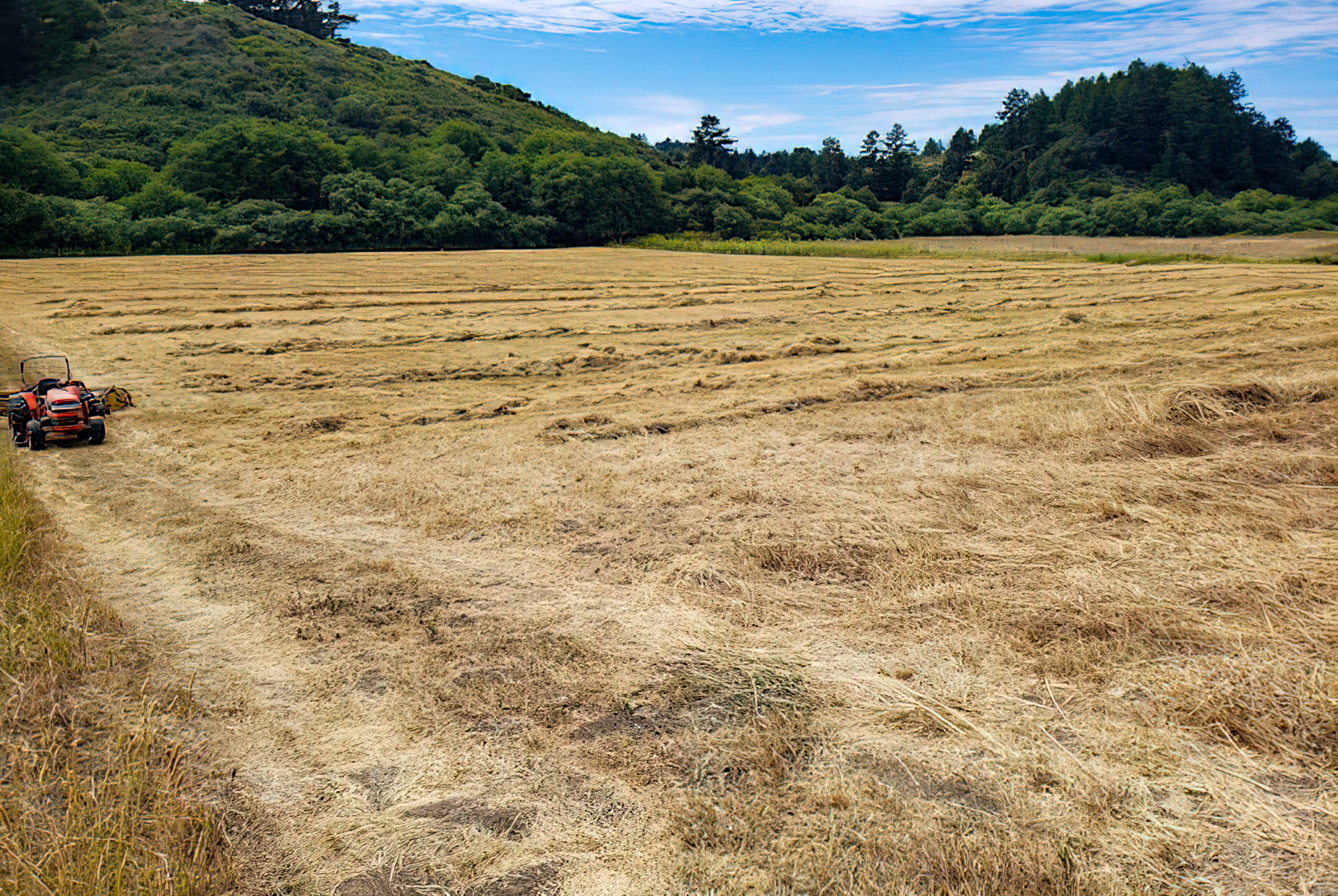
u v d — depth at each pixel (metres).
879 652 6.01
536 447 11.70
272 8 160.25
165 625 6.65
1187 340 19.61
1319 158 165.75
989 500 8.92
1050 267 47.84
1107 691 5.36
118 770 4.73
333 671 5.93
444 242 85.00
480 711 5.39
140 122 83.38
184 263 53.31
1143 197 111.50
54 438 12.27
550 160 100.50
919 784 4.54
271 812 4.48
